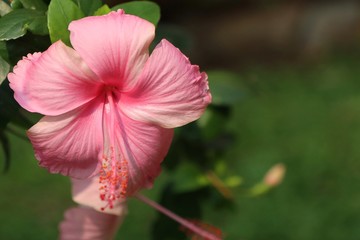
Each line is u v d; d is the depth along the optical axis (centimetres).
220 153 78
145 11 51
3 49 50
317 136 241
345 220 192
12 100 54
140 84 48
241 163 223
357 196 204
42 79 47
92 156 50
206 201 78
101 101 49
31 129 48
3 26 49
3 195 203
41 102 47
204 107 48
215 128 73
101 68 47
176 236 74
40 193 204
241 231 186
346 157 226
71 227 63
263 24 339
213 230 64
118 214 58
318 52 328
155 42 66
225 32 337
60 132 48
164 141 50
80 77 47
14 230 188
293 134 244
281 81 297
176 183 75
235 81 74
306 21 337
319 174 216
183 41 68
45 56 47
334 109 262
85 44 46
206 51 331
